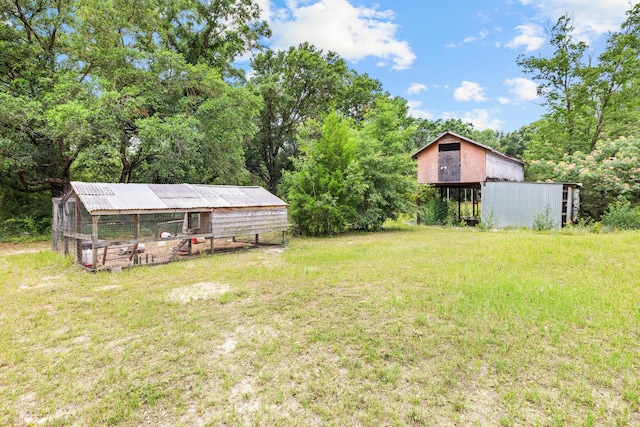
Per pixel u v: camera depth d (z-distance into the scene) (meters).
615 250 9.09
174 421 2.80
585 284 6.41
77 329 4.69
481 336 4.27
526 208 18.52
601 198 19.00
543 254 9.24
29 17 15.37
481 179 20.41
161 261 9.65
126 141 15.70
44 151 15.59
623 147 18.66
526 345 4.01
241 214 11.65
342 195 16.84
